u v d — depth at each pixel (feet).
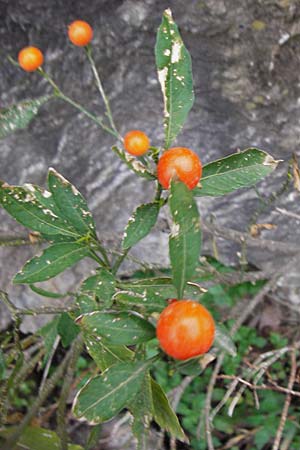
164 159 0.57
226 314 1.51
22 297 1.43
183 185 0.50
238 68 1.17
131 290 0.63
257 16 1.10
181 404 1.45
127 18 1.14
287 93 1.18
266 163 0.67
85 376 1.45
